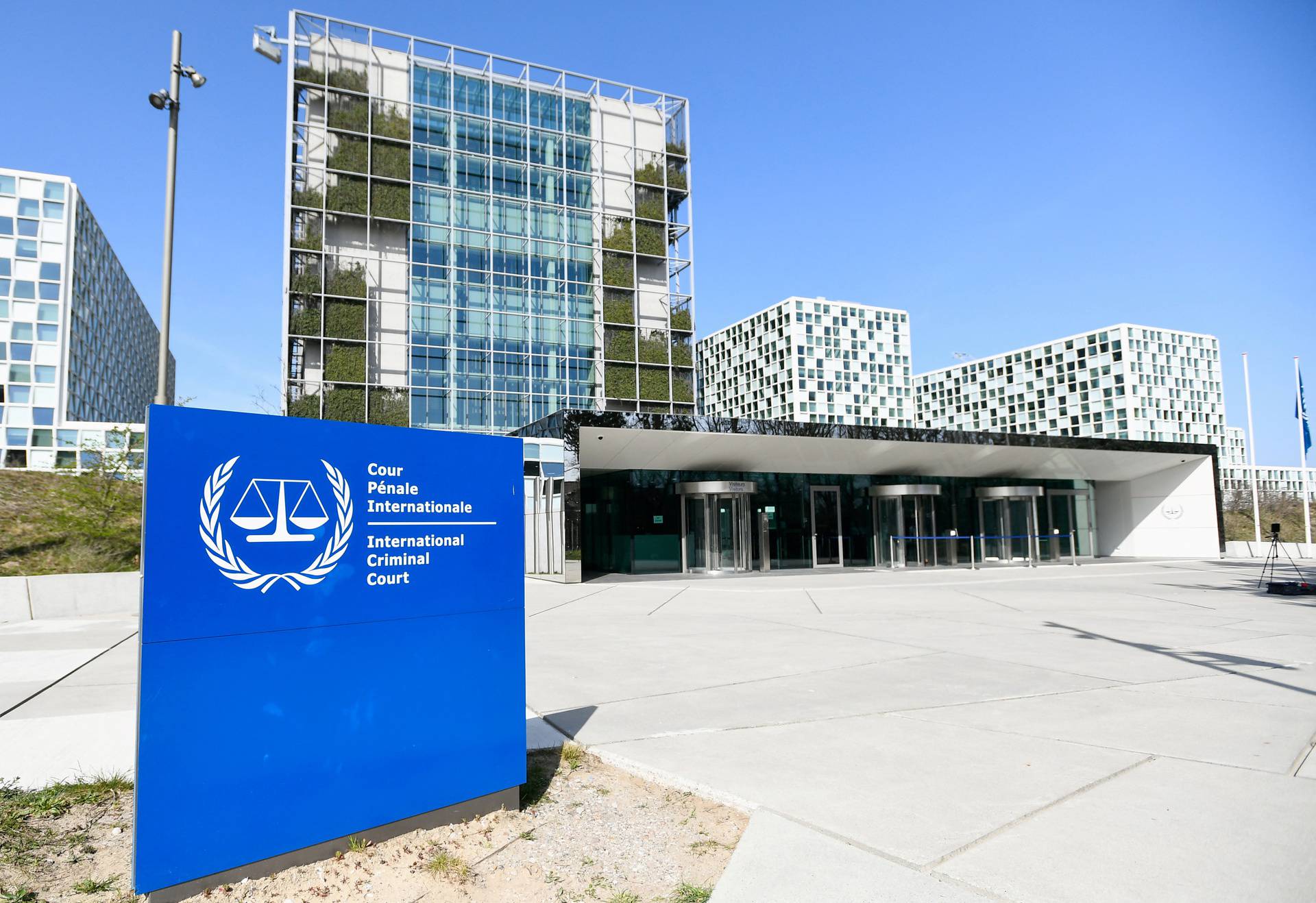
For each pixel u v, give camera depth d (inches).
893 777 181.2
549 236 1911.9
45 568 742.5
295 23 1676.9
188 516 127.5
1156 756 196.7
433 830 156.1
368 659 149.0
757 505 1020.5
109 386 3184.1
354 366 1626.5
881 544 1064.2
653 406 1971.0
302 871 136.4
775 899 122.7
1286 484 3587.6
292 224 1622.8
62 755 207.2
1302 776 180.1
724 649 374.0
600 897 130.6
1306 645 371.9
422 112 1803.6
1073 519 1230.3
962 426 4874.5
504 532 174.2
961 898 122.3
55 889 135.6
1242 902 121.0
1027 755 197.9
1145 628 439.5
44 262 2447.1
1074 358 4254.4
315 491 143.0
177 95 540.4
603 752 202.4
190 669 126.8
